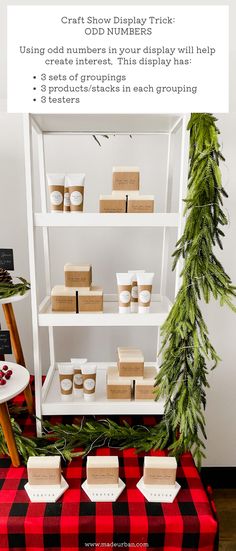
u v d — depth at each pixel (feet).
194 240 2.72
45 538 2.52
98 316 3.02
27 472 2.91
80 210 2.97
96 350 4.59
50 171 4.08
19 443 3.15
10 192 4.12
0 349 3.36
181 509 2.62
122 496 2.73
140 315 3.04
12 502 2.65
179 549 2.59
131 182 3.01
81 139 4.00
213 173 2.74
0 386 2.81
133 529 2.51
